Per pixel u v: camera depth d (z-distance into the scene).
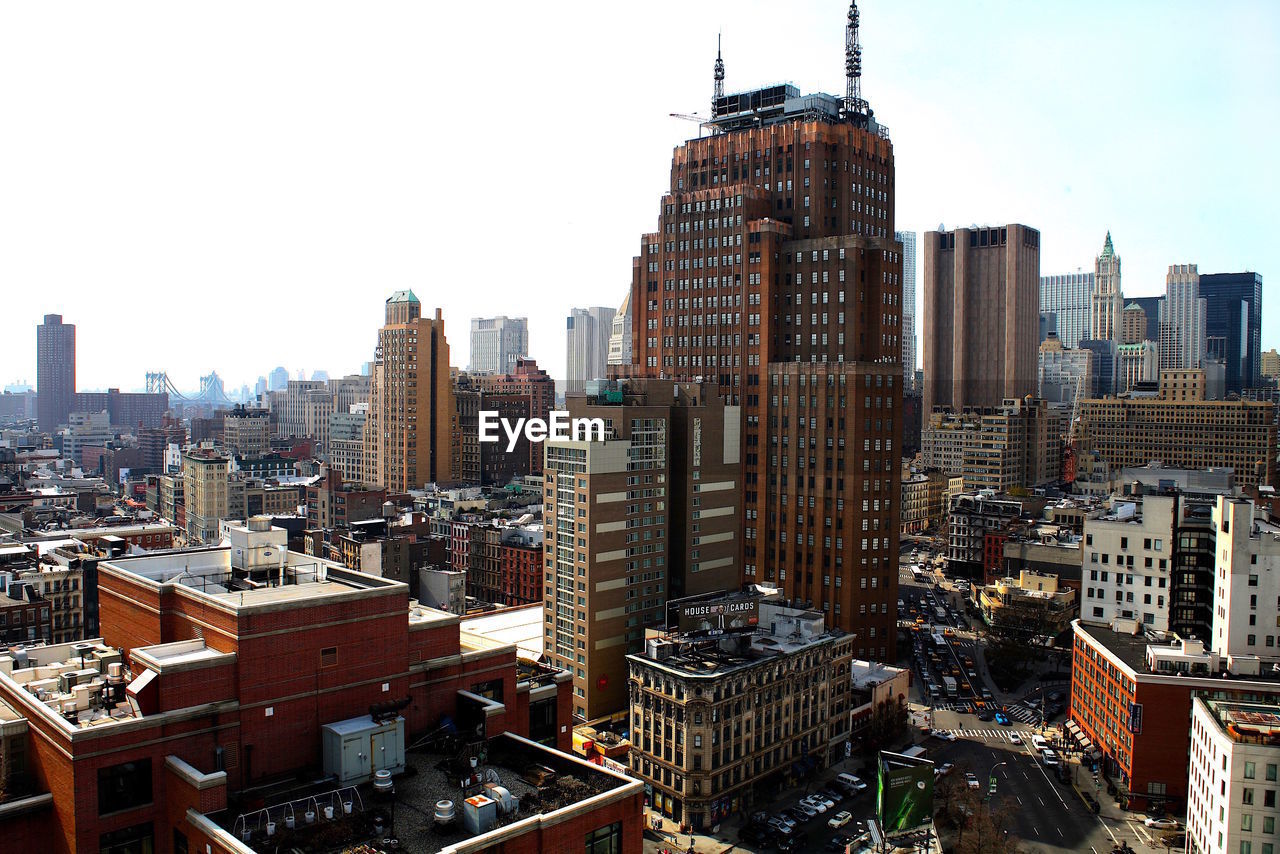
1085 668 186.00
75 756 66.81
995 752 182.50
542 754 82.94
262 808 70.25
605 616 191.25
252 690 74.69
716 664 155.62
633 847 76.25
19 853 69.69
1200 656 158.38
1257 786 121.31
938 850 136.62
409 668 85.50
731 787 152.38
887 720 185.75
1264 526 187.00
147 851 70.38
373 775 78.06
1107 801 159.62
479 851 64.75
